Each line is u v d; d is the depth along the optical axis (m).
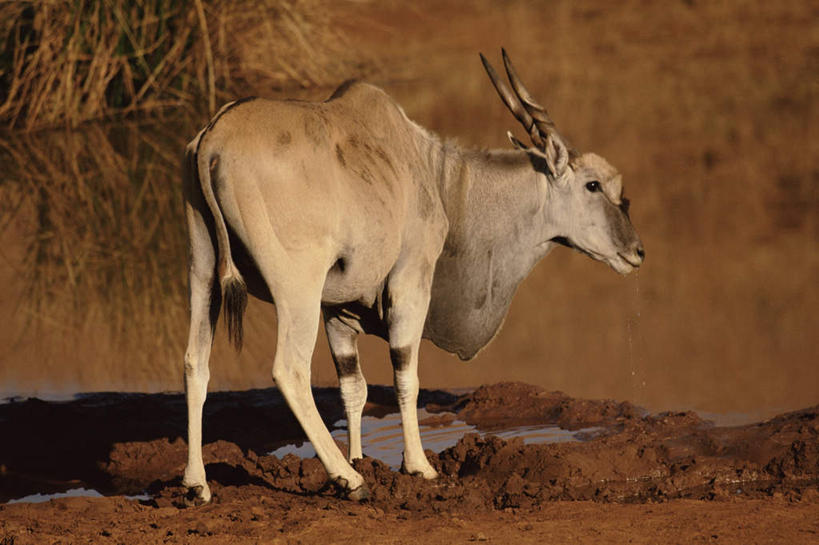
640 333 35.84
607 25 88.81
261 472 24.38
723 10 89.81
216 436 27.88
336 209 21.25
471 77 75.69
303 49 72.88
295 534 19.53
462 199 25.39
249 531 19.73
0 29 65.38
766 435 25.28
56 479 25.05
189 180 21.16
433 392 31.86
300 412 21.00
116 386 32.12
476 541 19.09
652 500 22.30
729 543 18.89
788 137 61.06
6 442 27.16
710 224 47.28
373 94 23.44
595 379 32.16
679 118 65.50
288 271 20.70
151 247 45.09
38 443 27.14
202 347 21.38
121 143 61.34
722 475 23.28
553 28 89.00
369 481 22.95
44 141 62.00
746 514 20.41
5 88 66.25
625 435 25.94
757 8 90.19
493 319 26.94
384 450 26.47
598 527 19.77
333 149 21.59
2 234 46.62
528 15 92.81
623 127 64.12
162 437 27.78
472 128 62.56
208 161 20.44
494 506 21.94
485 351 35.56
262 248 20.52
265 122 20.83
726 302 38.25
